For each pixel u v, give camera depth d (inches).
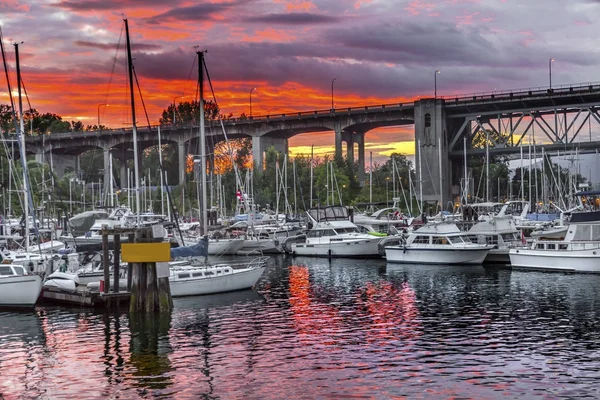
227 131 7696.9
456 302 2030.0
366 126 7465.6
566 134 6323.8
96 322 1795.0
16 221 3681.1
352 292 2251.5
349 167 6929.1
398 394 1208.2
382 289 2305.6
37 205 4018.2
